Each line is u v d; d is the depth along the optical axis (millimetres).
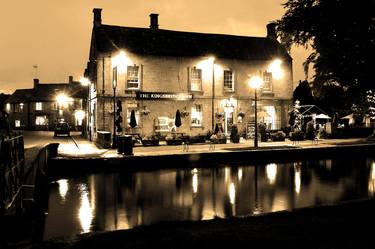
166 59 34219
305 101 46094
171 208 12922
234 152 23391
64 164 19781
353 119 46938
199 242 6766
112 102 32531
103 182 17453
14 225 8758
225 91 35906
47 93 74812
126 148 21703
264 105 37094
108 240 7059
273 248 6391
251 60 36844
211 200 14008
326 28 9312
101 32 34375
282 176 18984
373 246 6363
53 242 7195
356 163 23812
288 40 10289
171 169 21125
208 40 37594
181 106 34250
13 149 10508
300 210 9250
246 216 8898
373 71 9211
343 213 8680
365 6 8750
